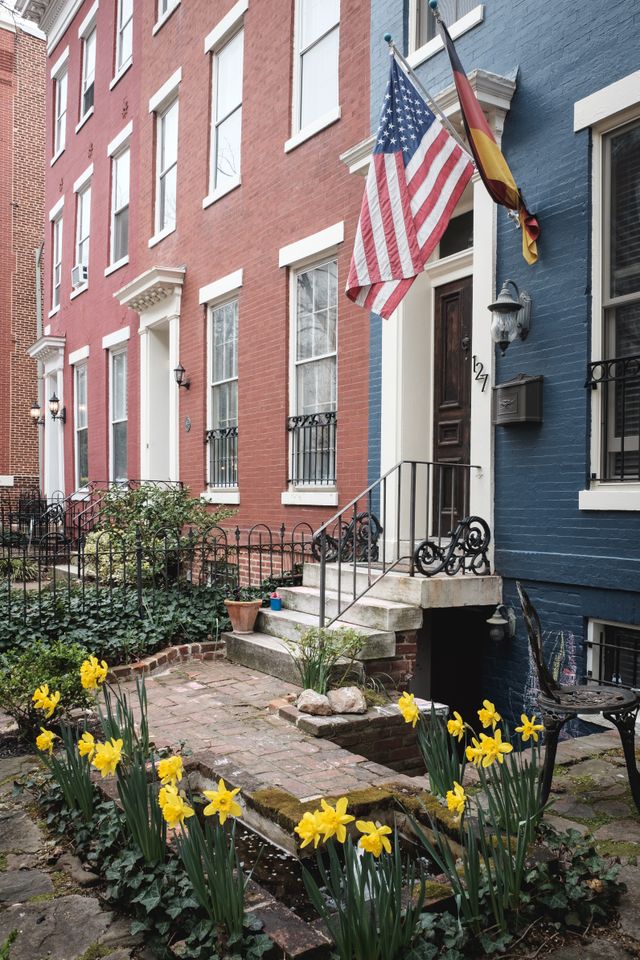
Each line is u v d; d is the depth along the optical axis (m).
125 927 2.86
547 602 5.62
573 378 5.45
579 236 5.44
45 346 16.44
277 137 8.99
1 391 20.45
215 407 10.54
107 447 13.92
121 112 13.50
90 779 3.72
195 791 4.11
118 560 8.42
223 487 10.04
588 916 2.79
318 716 5.00
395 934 2.46
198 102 10.84
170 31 11.67
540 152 5.73
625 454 5.21
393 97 5.82
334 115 7.98
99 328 14.37
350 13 7.87
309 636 5.67
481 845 3.04
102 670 3.98
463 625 6.52
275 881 3.23
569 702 3.58
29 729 4.91
